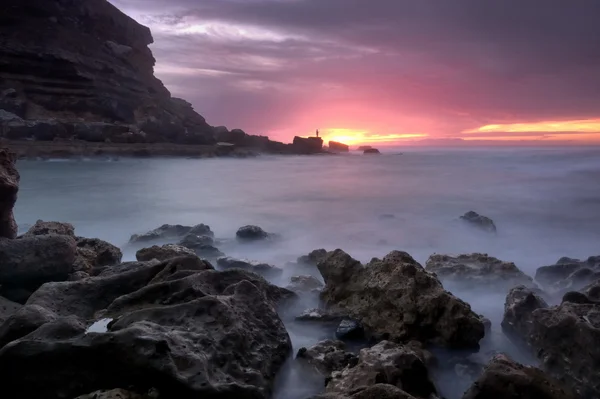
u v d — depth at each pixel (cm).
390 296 655
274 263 1132
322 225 1681
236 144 7744
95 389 432
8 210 840
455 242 1390
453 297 643
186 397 417
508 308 664
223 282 655
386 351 515
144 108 7525
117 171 3903
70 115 6266
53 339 457
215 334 491
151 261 723
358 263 757
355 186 2983
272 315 570
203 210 2056
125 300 574
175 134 6694
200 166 4709
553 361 529
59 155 4688
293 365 555
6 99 5650
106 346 434
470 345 615
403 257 727
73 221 1784
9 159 893
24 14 6644
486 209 2002
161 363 421
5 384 442
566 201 2216
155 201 2317
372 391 426
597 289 676
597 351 484
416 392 488
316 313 700
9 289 717
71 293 607
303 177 3638
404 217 1823
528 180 3120
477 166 4322
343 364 543
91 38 7425
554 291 853
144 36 8794
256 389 439
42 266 737
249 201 2333
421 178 3441
